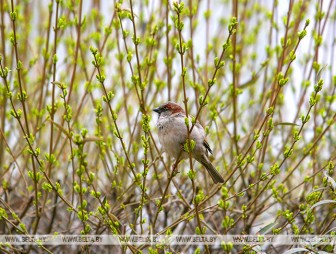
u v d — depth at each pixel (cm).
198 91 1141
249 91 1284
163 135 1019
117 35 1094
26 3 1318
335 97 1093
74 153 950
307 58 1151
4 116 1095
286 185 1175
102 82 841
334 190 877
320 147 1221
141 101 927
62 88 844
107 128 1145
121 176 1075
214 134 1227
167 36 1020
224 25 1355
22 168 1214
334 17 1216
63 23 988
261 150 1151
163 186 1180
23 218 1134
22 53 1239
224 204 832
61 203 1212
